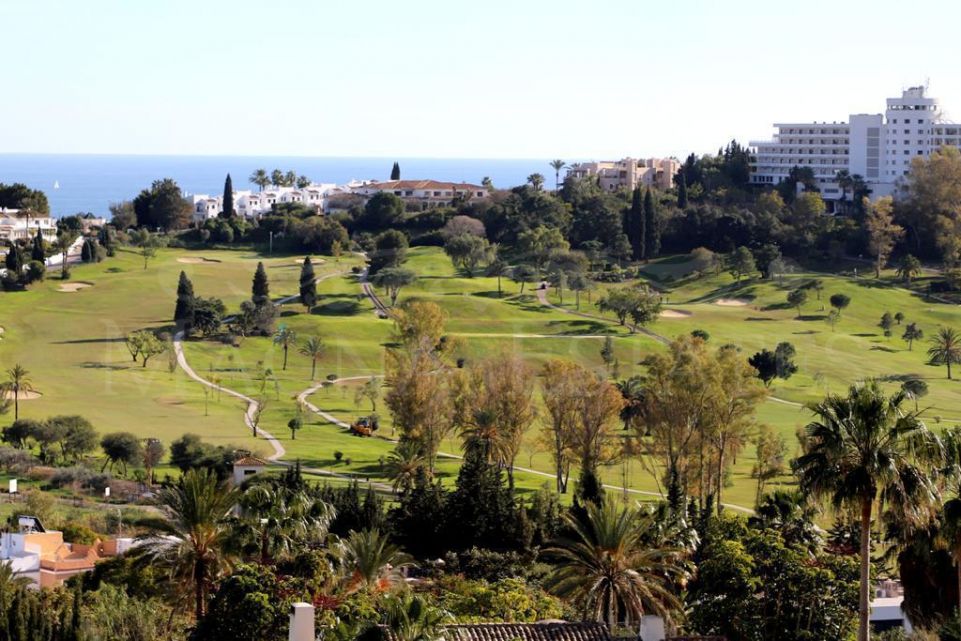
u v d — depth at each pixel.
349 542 81.69
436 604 71.31
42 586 86.06
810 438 64.81
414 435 151.12
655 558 77.69
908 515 62.59
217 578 71.94
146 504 128.88
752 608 69.62
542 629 56.56
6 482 138.38
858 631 64.69
